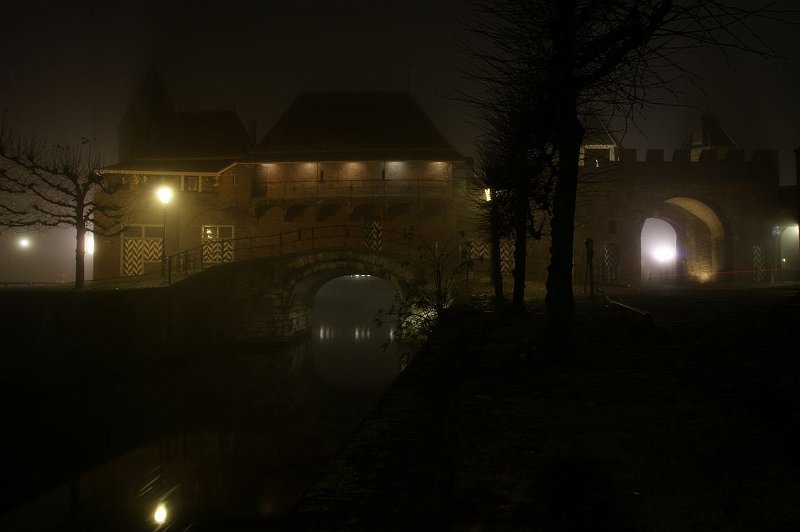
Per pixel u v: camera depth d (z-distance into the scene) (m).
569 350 7.20
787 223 34.78
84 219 30.58
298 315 34.06
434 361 8.22
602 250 34.66
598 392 5.38
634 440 3.82
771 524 2.51
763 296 19.17
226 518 12.38
